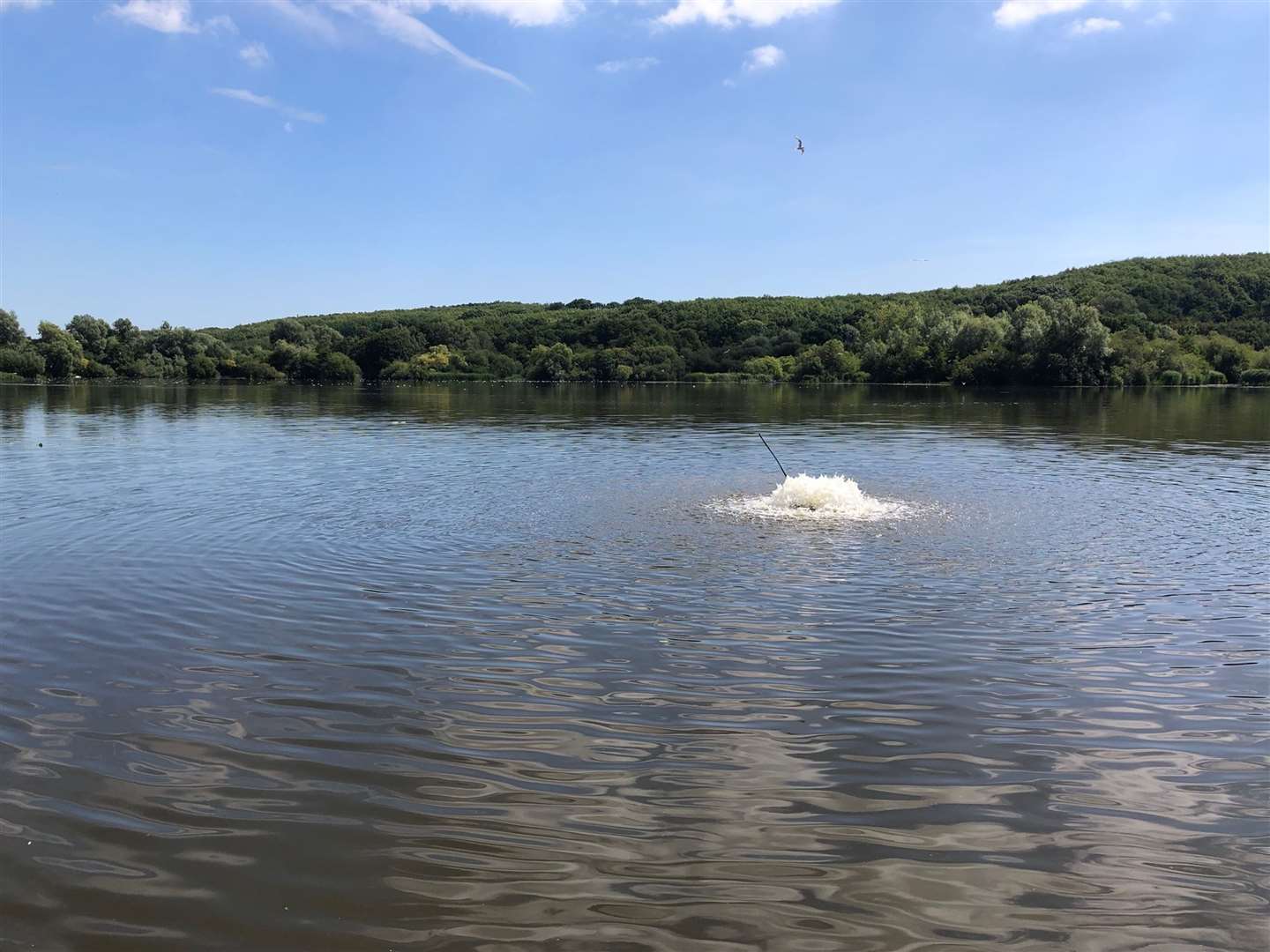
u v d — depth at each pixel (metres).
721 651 8.73
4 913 4.68
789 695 7.62
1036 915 4.73
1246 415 44.47
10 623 9.56
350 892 4.87
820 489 17.42
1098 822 5.63
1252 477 21.12
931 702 7.51
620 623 9.58
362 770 6.24
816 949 4.44
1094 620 9.76
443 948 4.43
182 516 15.82
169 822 5.57
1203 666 8.35
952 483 20.12
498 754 6.51
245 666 8.32
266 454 26.30
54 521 15.30
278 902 4.79
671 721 7.09
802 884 4.96
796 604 10.32
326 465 23.38
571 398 68.06
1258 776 6.26
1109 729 7.00
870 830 5.51
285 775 6.17
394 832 5.46
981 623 9.61
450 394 74.94
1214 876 5.08
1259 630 9.41
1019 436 32.53
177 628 9.40
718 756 6.48
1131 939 4.54
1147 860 5.23
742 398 65.69
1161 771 6.31
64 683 7.87
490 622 9.62
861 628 9.42
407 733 6.85
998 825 5.59
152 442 30.30
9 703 7.43
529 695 7.61
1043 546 13.48
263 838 5.39
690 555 12.81
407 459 24.92
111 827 5.50
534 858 5.20
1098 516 16.00
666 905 4.77
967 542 13.73
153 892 4.87
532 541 13.74
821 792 5.97
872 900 4.83
